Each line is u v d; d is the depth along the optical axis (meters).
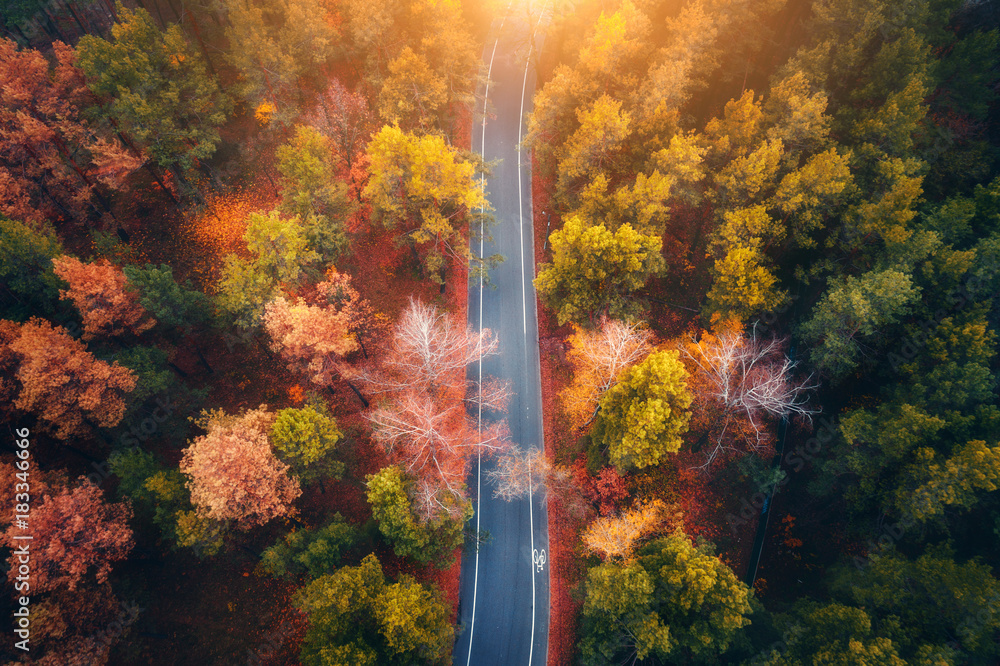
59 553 31.72
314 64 56.22
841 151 42.78
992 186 41.62
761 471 42.44
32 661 31.05
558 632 41.78
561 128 51.09
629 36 49.53
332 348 39.12
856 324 39.59
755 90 54.53
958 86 45.97
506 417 49.16
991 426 35.38
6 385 36.34
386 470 35.91
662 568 32.53
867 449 40.69
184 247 52.03
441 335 44.50
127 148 46.25
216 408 47.06
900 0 43.94
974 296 39.72
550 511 45.66
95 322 37.91
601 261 40.75
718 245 44.47
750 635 36.62
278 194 55.00
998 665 30.03
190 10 56.59
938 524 36.88
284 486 37.03
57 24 56.28
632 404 34.97
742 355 39.47
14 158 43.47
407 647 30.92
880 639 29.97
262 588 42.03
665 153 42.59
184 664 39.34
